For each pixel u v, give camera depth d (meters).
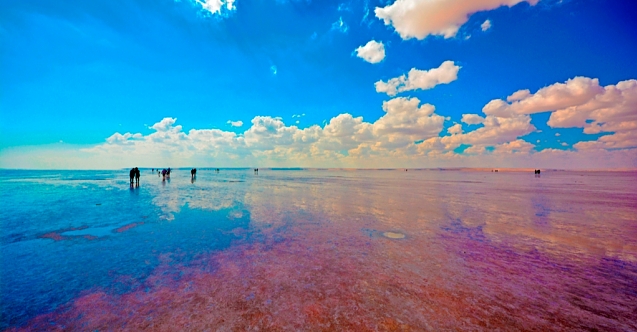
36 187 22.97
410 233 7.91
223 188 23.03
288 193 19.06
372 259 5.70
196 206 12.73
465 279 4.73
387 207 12.75
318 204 13.65
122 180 34.62
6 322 3.35
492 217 10.35
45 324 3.32
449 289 4.34
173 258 5.69
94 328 3.25
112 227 8.43
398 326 3.32
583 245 6.79
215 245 6.64
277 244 6.75
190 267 5.20
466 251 6.28
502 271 5.11
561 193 19.41
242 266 5.26
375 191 20.92
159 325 3.31
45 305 3.76
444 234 7.82
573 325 3.37
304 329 3.24
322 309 3.70
